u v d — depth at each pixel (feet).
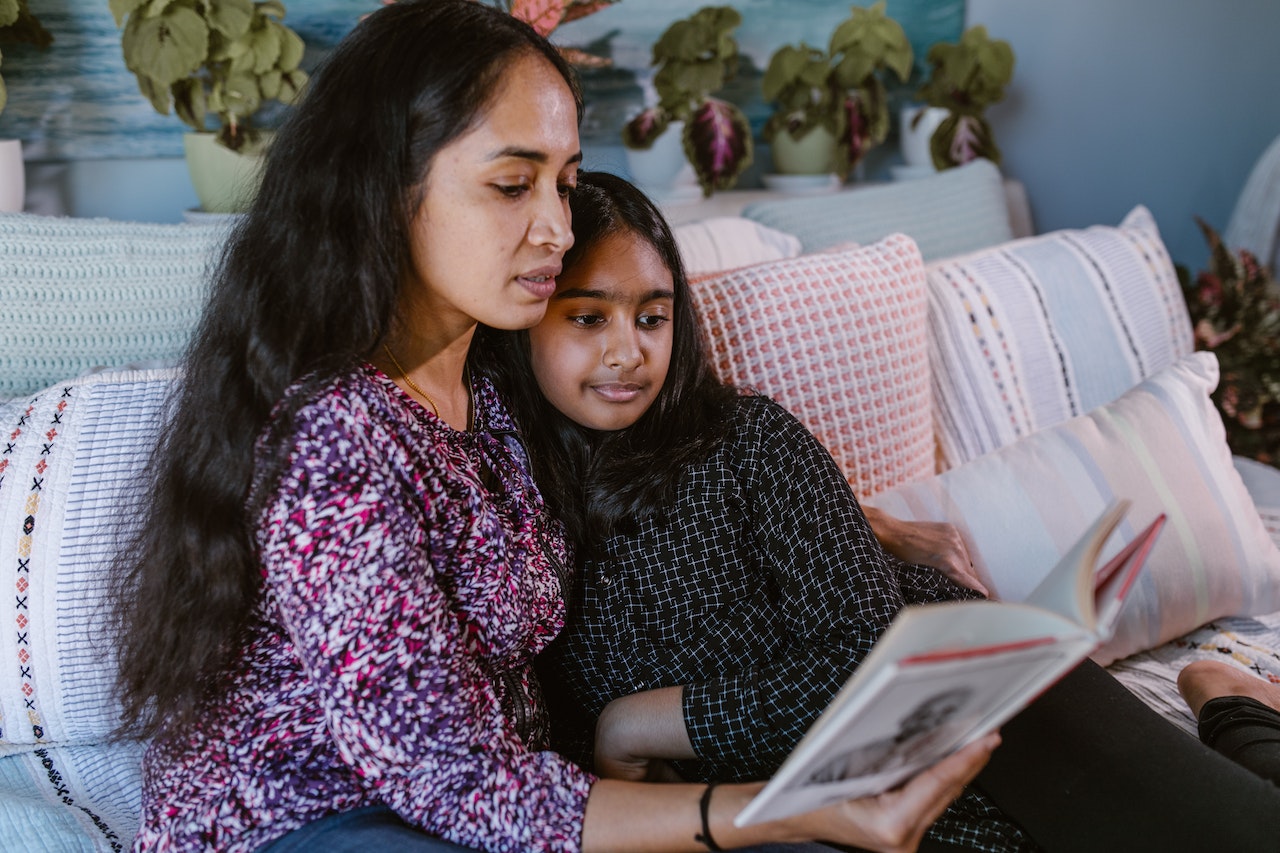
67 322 4.09
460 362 3.25
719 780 3.42
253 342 2.80
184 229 4.37
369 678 2.63
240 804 2.84
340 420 2.68
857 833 2.63
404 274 2.90
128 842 3.25
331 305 2.83
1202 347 6.89
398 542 2.66
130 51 4.98
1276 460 6.79
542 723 3.34
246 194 3.26
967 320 5.39
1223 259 7.04
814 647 3.27
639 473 3.49
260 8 5.25
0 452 3.54
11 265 4.04
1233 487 4.75
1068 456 4.56
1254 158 8.67
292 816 2.86
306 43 5.89
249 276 2.89
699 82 6.36
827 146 7.03
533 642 3.29
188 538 2.79
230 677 2.86
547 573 3.28
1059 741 3.21
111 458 3.56
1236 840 2.92
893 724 2.12
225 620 2.78
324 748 2.91
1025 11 8.21
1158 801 3.04
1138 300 5.82
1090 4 8.29
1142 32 8.43
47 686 3.47
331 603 2.60
